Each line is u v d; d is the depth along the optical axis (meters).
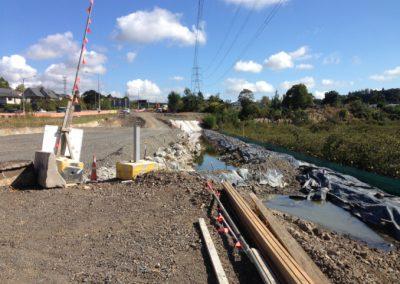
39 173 10.92
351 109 57.34
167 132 42.66
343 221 11.24
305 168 17.39
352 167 18.55
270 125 49.09
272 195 14.07
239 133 45.56
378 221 10.82
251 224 7.48
